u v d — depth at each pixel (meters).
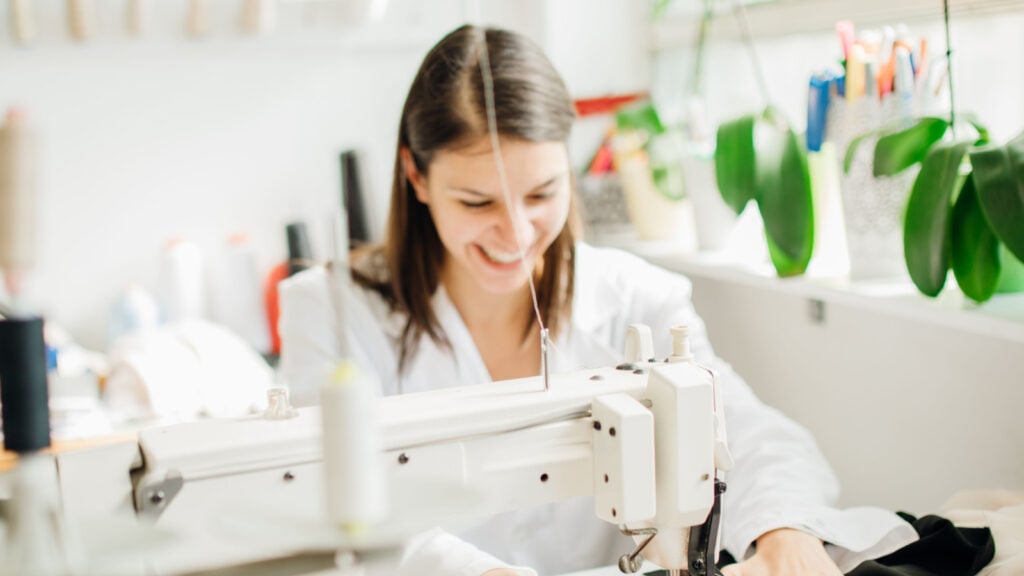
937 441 1.48
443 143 1.20
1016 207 1.11
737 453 1.27
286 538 0.65
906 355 1.53
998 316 1.19
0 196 0.67
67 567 0.66
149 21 2.11
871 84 1.44
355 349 1.44
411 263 1.41
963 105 1.49
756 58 1.99
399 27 2.31
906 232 1.28
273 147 2.32
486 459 0.88
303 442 0.82
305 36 2.21
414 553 1.06
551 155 1.23
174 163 2.27
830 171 1.58
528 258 1.29
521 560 1.38
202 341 1.87
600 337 1.51
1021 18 1.42
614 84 2.42
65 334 2.21
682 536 0.92
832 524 1.07
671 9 2.30
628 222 2.19
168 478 0.79
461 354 1.42
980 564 0.99
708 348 1.53
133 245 2.27
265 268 2.35
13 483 0.74
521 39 1.28
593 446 0.91
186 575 0.77
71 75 2.17
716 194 1.91
